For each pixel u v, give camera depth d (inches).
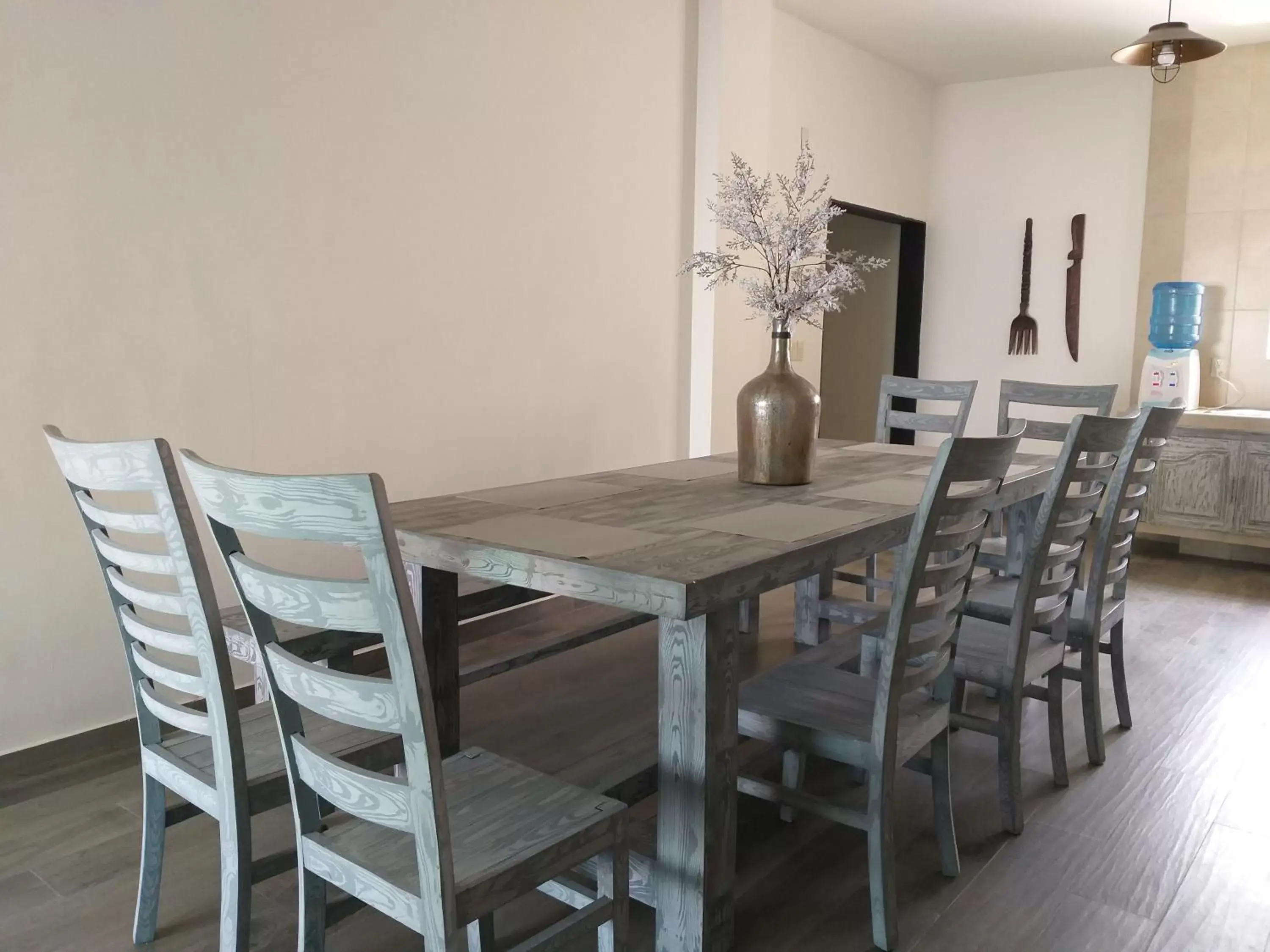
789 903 77.4
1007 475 106.1
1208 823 90.2
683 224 176.6
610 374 165.2
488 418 144.6
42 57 95.3
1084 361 235.8
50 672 101.8
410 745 47.6
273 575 50.0
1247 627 154.4
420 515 84.0
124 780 99.2
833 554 73.7
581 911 58.3
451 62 133.6
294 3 115.1
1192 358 206.2
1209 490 198.4
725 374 181.8
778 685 81.9
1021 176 240.1
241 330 113.5
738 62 174.9
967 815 91.6
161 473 57.7
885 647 69.3
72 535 102.3
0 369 95.3
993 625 100.3
